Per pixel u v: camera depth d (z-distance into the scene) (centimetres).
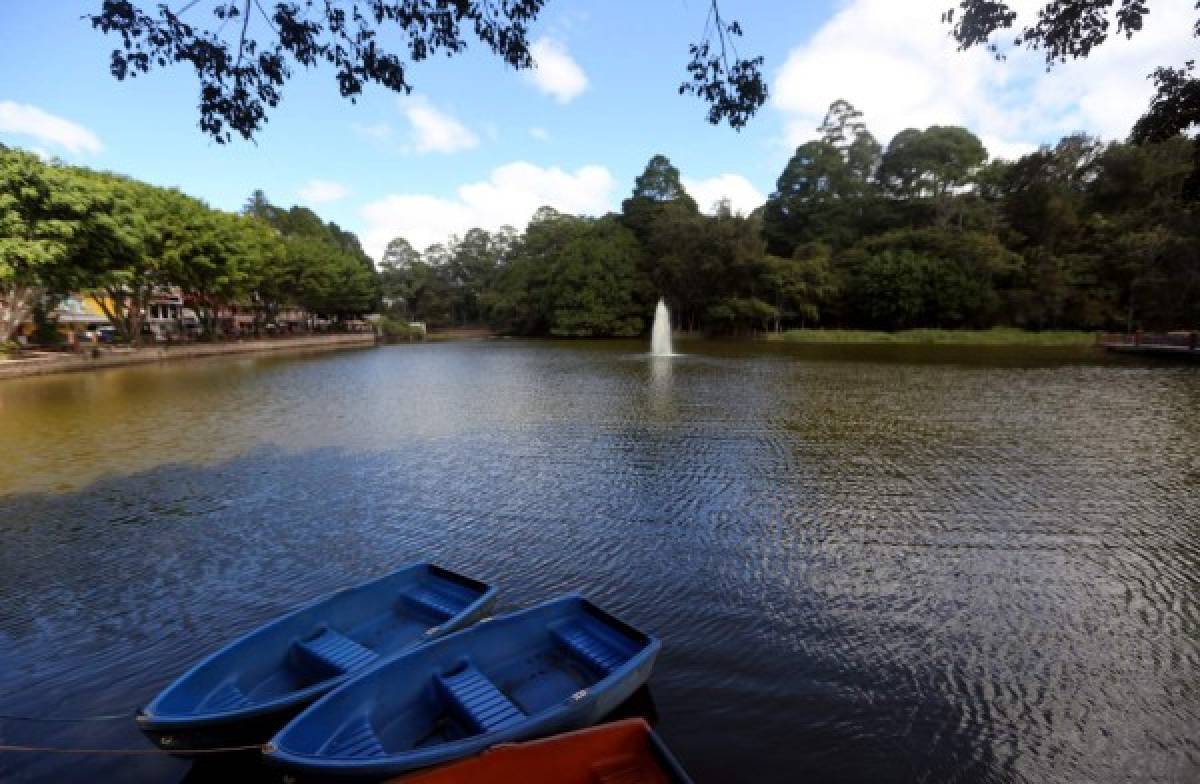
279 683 511
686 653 602
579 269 7044
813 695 539
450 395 2333
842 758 468
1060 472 1183
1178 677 562
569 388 2483
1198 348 3341
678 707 524
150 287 4238
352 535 920
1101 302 5409
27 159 2678
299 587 762
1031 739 488
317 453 1410
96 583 775
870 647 612
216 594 746
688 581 754
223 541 904
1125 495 1047
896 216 6956
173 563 832
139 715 409
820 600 704
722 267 6000
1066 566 782
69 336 4044
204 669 473
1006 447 1380
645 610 687
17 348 3231
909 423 1656
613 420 1747
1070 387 2334
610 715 511
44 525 971
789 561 804
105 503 1072
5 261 2589
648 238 7262
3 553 868
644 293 6912
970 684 554
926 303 5853
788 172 7425
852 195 7144
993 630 640
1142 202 5491
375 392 2447
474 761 366
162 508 1045
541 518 973
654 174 7675
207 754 430
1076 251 5719
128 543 900
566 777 385
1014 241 6003
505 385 2617
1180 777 450
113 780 457
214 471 1266
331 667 502
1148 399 2033
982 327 5906
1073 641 619
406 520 975
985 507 995
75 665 606
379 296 8825
